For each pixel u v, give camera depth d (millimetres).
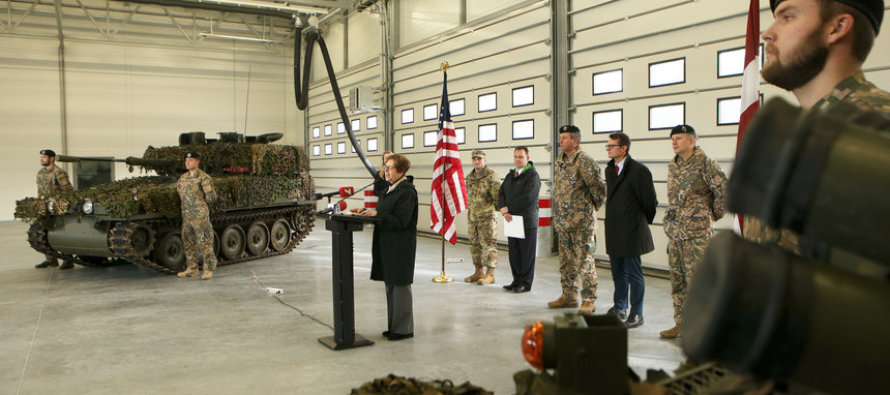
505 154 10039
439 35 11719
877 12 690
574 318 830
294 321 5273
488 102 10398
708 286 445
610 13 7988
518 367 3922
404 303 4570
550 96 8953
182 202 7500
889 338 366
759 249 423
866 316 373
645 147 7598
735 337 409
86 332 4949
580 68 8516
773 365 411
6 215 16031
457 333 4758
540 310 5516
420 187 12727
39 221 8000
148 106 17719
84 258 8562
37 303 6121
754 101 3764
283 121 19719
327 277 7645
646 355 4066
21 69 16125
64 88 16625
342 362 4062
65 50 16609
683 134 4207
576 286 5520
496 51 10141
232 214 8703
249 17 18875
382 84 13703
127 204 7125
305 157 10219
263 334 4832
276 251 9641
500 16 9992
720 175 4090
